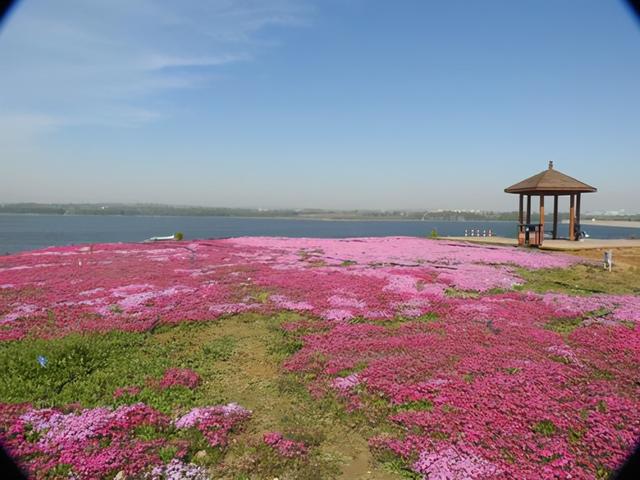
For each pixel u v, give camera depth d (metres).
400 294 18.09
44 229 141.38
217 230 138.12
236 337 13.19
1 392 8.62
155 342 12.61
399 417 7.96
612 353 10.95
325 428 7.98
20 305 16.09
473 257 30.31
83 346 10.96
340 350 11.62
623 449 6.58
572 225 40.38
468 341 11.95
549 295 17.86
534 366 9.88
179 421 7.87
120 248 37.41
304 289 19.08
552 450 6.64
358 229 158.50
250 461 6.77
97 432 7.25
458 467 6.29
